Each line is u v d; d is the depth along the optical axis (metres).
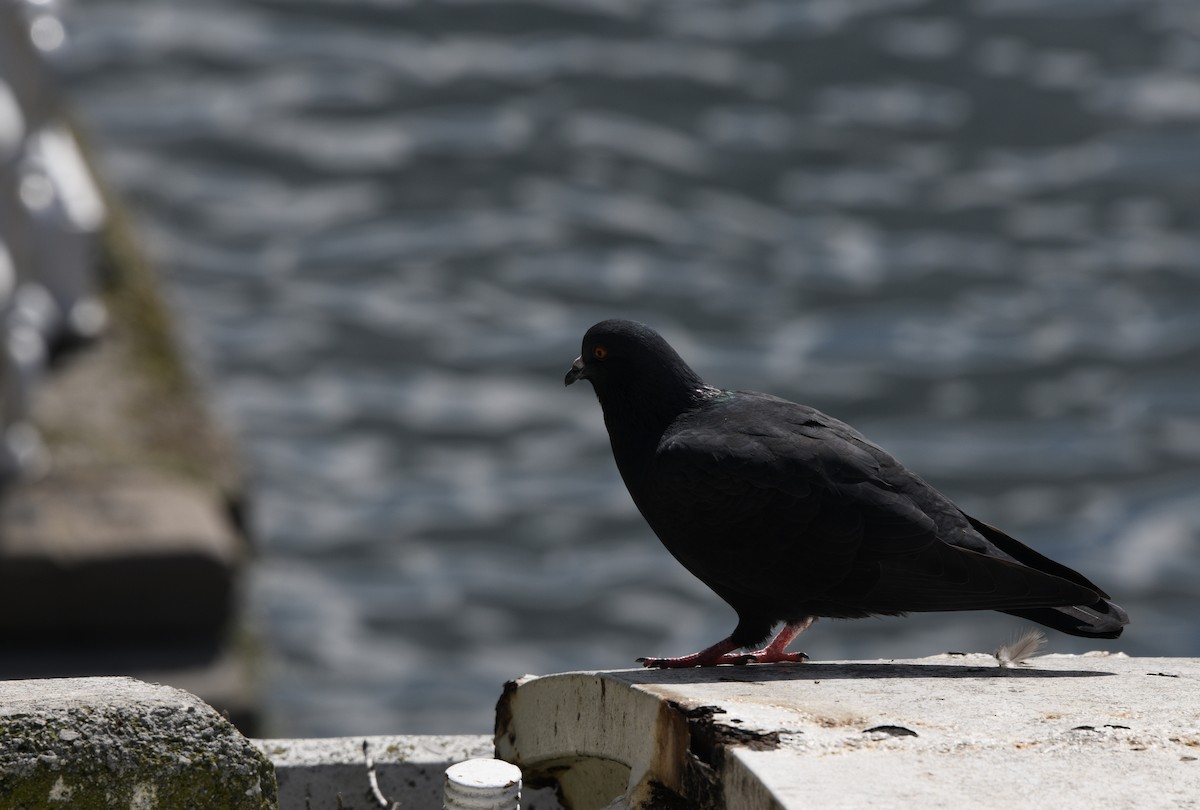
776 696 4.16
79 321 14.10
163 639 11.02
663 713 4.05
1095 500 16.92
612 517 16.42
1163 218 23.89
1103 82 29.23
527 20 31.27
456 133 26.31
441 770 4.98
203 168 25.03
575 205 23.94
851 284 21.64
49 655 10.70
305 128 26.42
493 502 16.61
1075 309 21.02
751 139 26.70
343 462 17.25
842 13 32.03
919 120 27.64
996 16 31.97
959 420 18.36
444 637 14.43
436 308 20.67
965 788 3.54
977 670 4.73
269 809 3.62
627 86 28.53
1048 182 25.23
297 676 13.66
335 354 19.52
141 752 3.52
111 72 28.64
